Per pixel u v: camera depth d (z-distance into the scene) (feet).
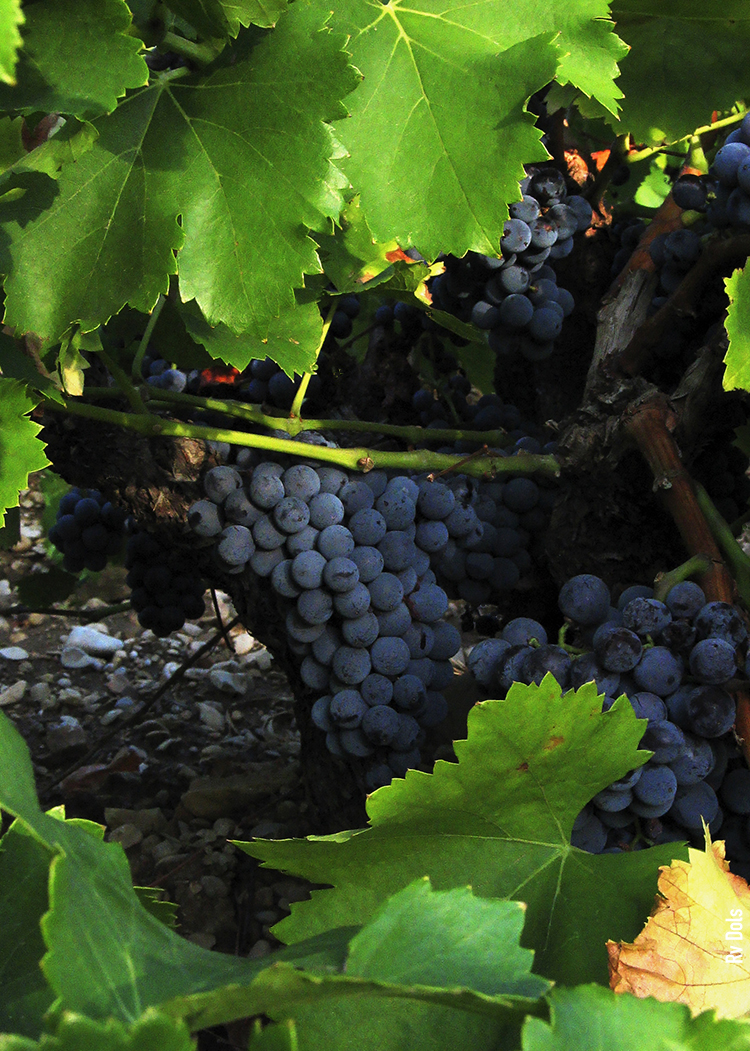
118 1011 2.77
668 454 4.66
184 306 4.59
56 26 4.11
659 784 4.27
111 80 4.10
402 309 5.28
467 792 4.12
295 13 4.22
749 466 5.32
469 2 4.29
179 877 5.21
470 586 4.93
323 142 4.22
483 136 4.27
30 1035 3.81
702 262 4.75
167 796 5.51
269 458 4.82
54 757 5.66
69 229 4.25
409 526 4.71
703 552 4.52
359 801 4.90
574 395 5.40
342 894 4.15
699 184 4.80
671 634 4.34
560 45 4.29
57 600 5.64
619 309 5.00
